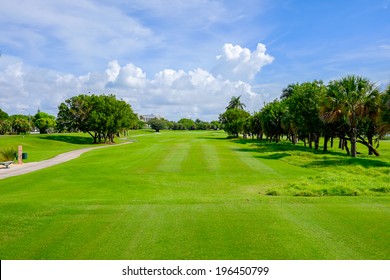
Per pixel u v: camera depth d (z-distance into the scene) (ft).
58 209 26.99
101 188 47.44
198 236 20.20
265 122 180.65
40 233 21.38
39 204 28.99
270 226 21.93
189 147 132.26
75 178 57.36
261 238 19.71
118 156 103.96
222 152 107.86
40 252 18.42
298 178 53.36
